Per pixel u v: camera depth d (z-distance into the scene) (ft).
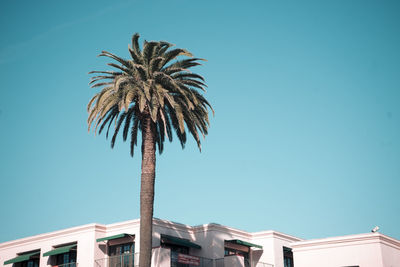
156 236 139.44
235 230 160.66
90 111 115.14
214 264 146.82
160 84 115.03
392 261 139.23
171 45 117.19
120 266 133.90
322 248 144.46
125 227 140.56
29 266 157.48
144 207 109.19
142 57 115.75
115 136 120.16
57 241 148.87
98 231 142.00
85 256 139.33
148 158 112.27
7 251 161.68
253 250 165.78
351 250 140.05
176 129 122.21
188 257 139.13
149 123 114.11
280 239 166.40
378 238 137.18
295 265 147.64
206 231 152.46
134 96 113.60
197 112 119.34
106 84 118.52
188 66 120.16
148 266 105.40
